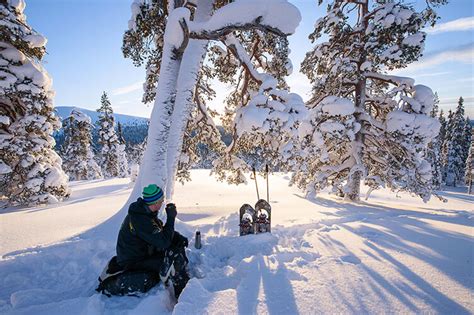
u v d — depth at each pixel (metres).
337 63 12.70
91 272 4.09
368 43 11.94
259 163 10.38
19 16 13.55
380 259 3.93
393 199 23.97
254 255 4.42
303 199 14.50
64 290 3.63
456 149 60.22
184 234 5.77
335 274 3.39
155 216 3.57
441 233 5.47
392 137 13.32
